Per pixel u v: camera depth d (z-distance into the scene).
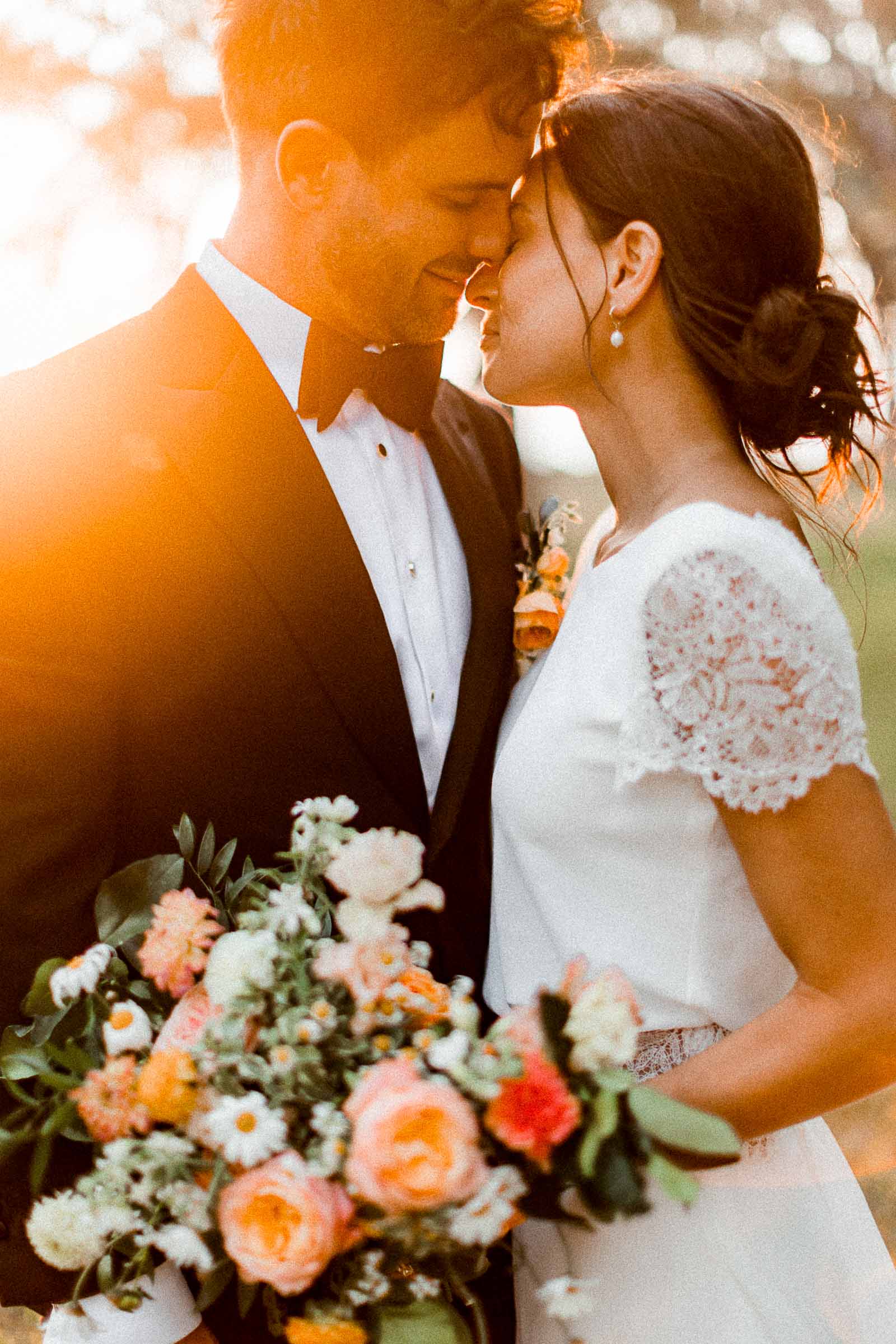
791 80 10.02
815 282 1.67
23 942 1.53
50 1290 1.51
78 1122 1.36
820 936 1.42
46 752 1.54
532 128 1.69
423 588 1.84
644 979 1.54
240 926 1.38
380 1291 1.25
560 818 1.55
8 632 1.55
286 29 1.69
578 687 1.55
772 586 1.43
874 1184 3.88
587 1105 1.19
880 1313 1.62
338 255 1.73
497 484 2.15
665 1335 1.50
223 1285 1.25
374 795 1.69
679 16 9.88
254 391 1.69
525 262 1.70
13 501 1.58
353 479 1.80
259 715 1.64
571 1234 1.57
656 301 1.64
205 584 1.62
